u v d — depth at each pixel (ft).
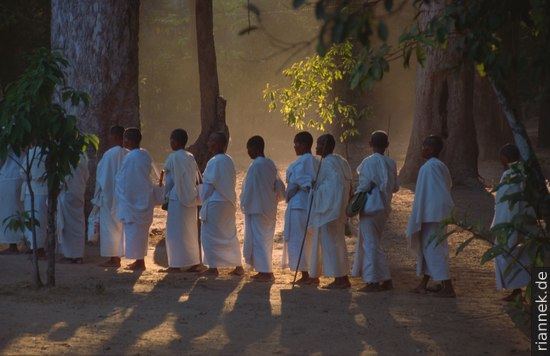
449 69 26.58
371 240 39.17
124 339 28.35
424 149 38.52
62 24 57.67
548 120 150.00
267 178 42.68
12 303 33.71
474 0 24.31
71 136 35.63
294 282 40.27
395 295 38.40
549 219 25.30
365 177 39.14
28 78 34.73
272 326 31.07
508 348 28.60
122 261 48.57
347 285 40.40
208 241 43.62
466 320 32.86
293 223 41.73
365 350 27.78
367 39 17.03
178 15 138.41
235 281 41.78
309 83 62.08
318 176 40.32
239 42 143.64
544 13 24.16
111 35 57.52
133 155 44.78
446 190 37.63
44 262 46.14
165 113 134.10
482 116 119.96
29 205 47.29
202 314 32.94
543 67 24.77
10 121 34.19
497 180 98.58
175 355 26.45
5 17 101.65
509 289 40.11
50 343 27.40
